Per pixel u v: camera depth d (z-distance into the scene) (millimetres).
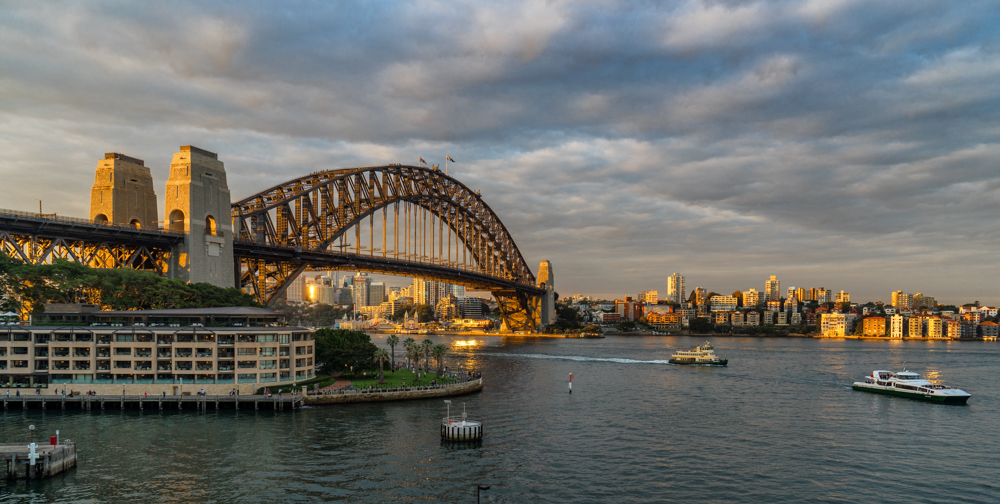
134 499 76000
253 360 132500
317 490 79625
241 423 111938
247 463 89250
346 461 91125
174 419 114688
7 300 145125
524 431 112188
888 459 98000
